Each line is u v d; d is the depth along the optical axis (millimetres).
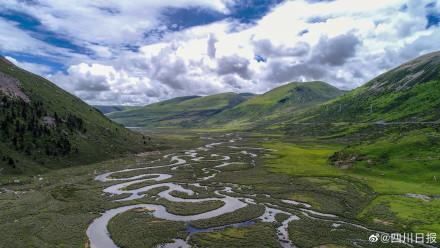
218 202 86125
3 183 100062
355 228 66812
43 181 107000
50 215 74562
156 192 96438
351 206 82000
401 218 70375
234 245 59031
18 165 114312
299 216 75000
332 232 64812
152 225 68875
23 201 84375
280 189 100188
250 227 67812
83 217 73500
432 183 95125
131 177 118562
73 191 96562
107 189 100250
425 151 113750
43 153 129500
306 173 122812
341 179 110188
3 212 75938
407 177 102750
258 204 84438
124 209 80438
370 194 90125
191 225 69062
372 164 118688
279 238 62406
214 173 127438
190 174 124938
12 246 57875
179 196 92188
